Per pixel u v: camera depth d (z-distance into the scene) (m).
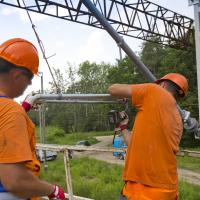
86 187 13.02
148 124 3.34
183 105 32.38
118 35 4.35
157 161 3.30
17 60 2.30
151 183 3.29
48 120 63.19
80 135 54.38
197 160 23.72
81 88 75.19
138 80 38.50
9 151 2.14
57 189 2.35
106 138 54.12
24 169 2.18
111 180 17.02
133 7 22.64
